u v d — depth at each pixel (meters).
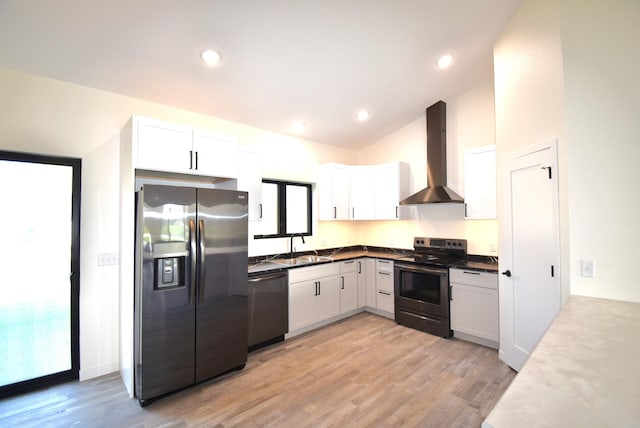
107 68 2.42
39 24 1.95
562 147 1.97
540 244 2.23
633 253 1.78
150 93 2.80
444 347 3.11
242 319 2.70
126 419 2.03
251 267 3.26
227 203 2.62
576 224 1.92
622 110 1.80
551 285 2.12
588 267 1.89
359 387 2.38
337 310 3.91
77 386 2.44
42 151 2.39
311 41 2.44
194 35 2.20
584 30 1.89
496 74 2.81
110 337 2.65
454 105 3.88
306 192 4.44
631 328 1.33
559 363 0.99
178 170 2.55
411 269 3.65
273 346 3.19
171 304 2.29
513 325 2.59
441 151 3.84
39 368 2.42
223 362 2.57
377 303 4.15
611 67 1.82
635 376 0.89
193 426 1.96
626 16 1.79
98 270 2.61
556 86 2.02
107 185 2.67
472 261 3.65
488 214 3.32
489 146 3.31
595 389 0.82
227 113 3.35
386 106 3.77
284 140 4.09
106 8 1.90
